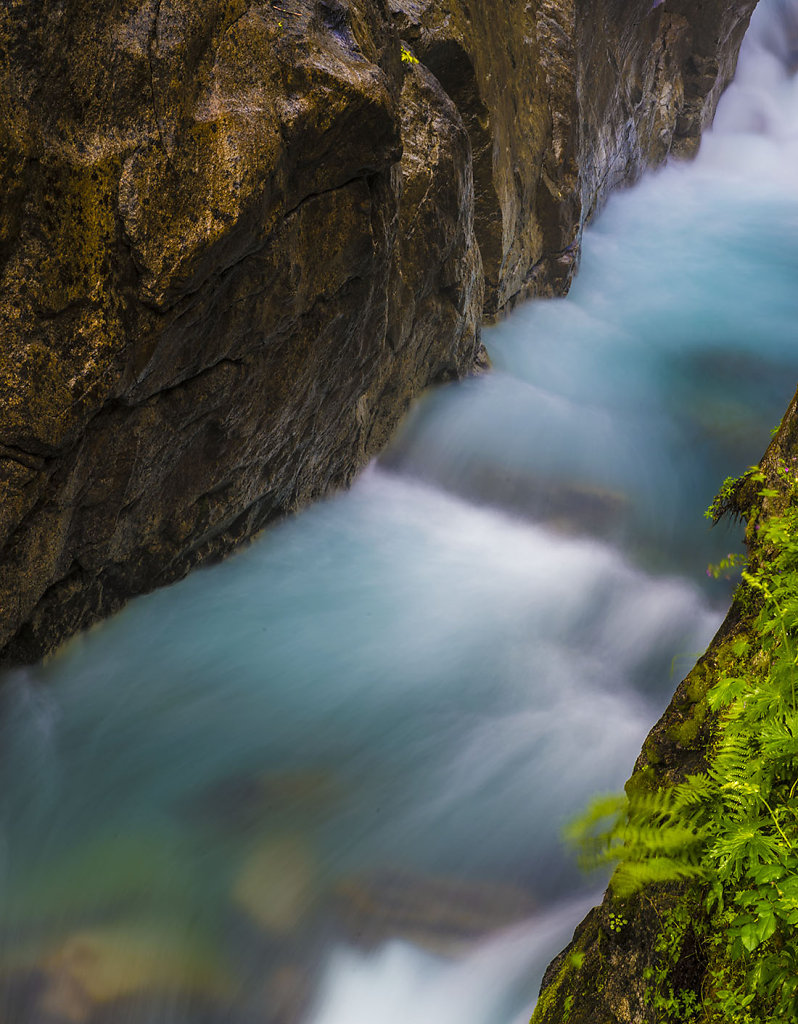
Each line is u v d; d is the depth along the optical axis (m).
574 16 12.62
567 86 12.37
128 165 4.46
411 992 4.52
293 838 5.22
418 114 8.04
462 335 9.41
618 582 8.14
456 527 8.51
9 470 4.41
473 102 9.65
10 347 4.24
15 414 4.30
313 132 5.33
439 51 9.02
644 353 12.15
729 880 2.42
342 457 7.96
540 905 5.05
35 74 4.12
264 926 4.78
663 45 18.45
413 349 8.57
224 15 4.92
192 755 5.59
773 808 2.35
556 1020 3.18
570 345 12.08
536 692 6.67
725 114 22.53
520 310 12.34
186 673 6.10
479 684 6.60
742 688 2.56
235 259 5.01
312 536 7.70
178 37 4.65
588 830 2.88
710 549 8.84
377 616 7.00
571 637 7.49
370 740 5.96
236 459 6.23
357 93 5.46
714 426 10.60
